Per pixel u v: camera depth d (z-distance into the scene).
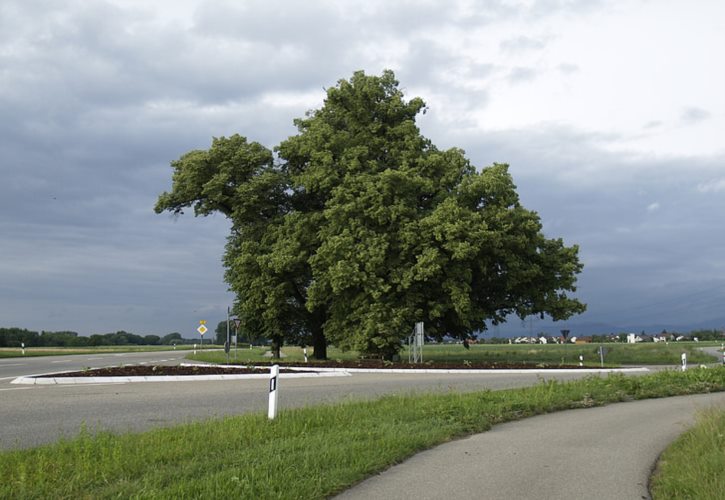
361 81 38.50
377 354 36.38
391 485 8.00
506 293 39.81
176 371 25.02
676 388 19.98
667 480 7.95
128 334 142.50
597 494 7.66
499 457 9.74
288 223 37.31
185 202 40.84
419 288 35.62
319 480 7.65
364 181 34.75
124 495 7.03
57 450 9.36
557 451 10.24
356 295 35.31
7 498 7.05
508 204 36.28
